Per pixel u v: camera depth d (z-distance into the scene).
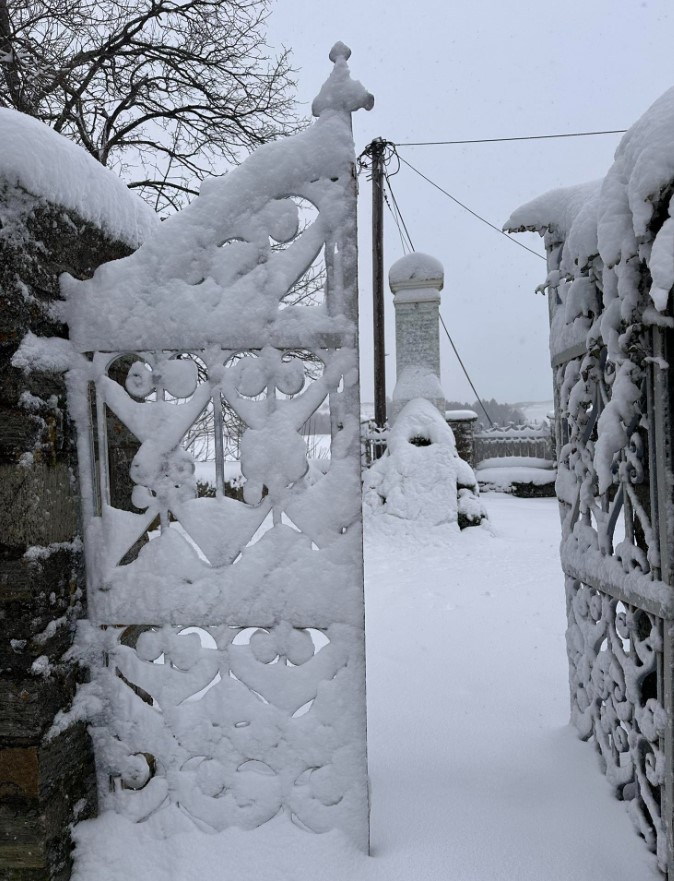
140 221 2.59
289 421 2.05
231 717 2.05
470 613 5.16
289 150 2.03
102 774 2.10
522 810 2.28
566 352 2.82
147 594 2.08
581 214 2.24
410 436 10.34
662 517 1.84
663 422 1.82
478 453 19.86
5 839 1.83
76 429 2.12
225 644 2.06
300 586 2.03
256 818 2.02
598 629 2.47
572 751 2.69
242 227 2.06
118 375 2.54
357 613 2.01
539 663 3.92
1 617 1.84
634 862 1.98
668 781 1.82
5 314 1.83
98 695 2.11
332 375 2.03
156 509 2.10
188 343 2.06
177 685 2.08
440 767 2.62
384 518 9.38
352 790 2.01
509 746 2.79
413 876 1.92
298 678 2.03
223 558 2.06
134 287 2.08
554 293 3.07
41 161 1.85
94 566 2.11
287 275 2.04
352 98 2.01
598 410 2.49
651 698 2.00
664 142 1.55
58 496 2.00
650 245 1.74
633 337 1.91
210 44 10.83
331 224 2.03
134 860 1.97
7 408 1.83
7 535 1.83
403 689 3.53
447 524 9.12
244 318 2.04
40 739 1.83
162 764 2.07
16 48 8.81
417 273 12.23
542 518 11.42
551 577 6.46
